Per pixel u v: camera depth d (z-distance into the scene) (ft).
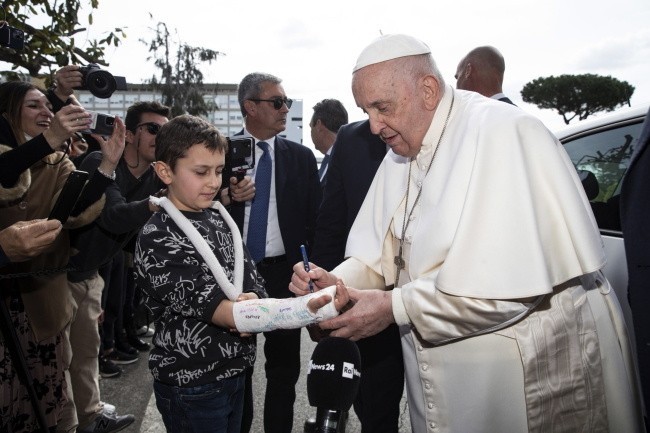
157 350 6.25
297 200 9.95
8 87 7.82
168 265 5.82
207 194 6.20
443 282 5.09
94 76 8.91
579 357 5.39
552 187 5.29
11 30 7.23
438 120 5.91
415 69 5.65
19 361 6.43
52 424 7.51
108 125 7.59
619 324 5.82
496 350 5.33
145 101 10.54
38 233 5.72
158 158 6.23
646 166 5.43
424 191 5.88
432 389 5.63
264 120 9.86
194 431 6.16
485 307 5.01
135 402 11.89
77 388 9.87
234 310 5.57
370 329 5.63
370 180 8.33
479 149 5.35
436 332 5.32
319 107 17.34
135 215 7.55
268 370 9.16
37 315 7.18
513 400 5.35
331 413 4.81
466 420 5.48
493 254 5.01
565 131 10.27
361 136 8.53
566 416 5.37
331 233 8.81
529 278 4.94
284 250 9.87
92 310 10.09
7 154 6.55
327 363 4.97
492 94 11.37
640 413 5.82
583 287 5.64
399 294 5.53
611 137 9.41
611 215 8.74
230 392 6.31
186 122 6.13
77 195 6.03
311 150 10.64
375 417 7.76
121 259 13.83
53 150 6.66
